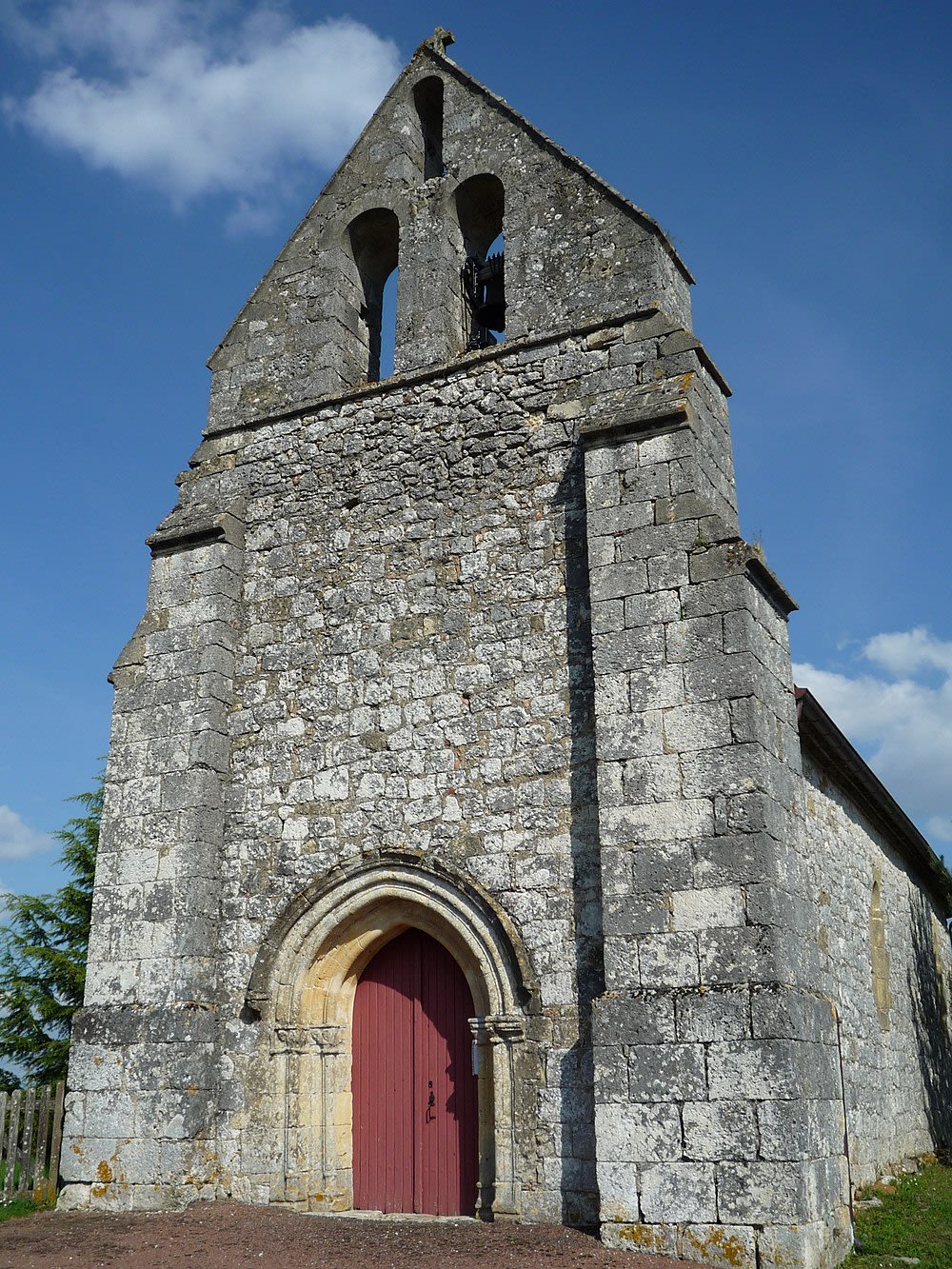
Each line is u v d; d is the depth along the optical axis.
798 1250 7.18
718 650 8.70
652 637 8.98
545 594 9.94
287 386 12.17
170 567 11.60
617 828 8.63
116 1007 10.15
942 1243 8.52
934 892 19.44
